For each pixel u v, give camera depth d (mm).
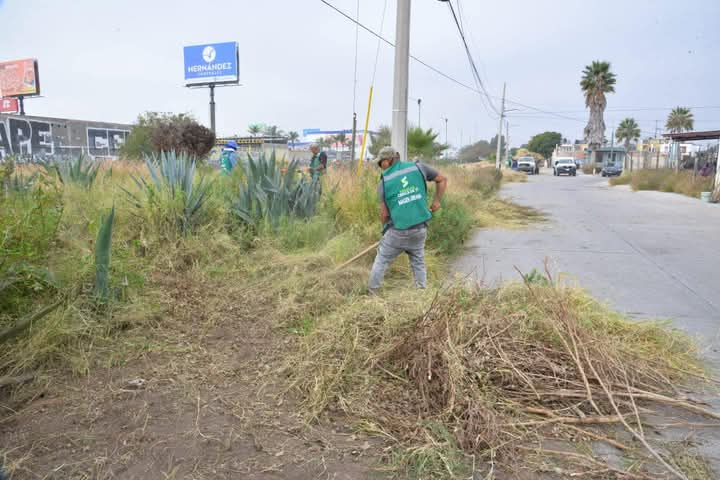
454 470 2469
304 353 3652
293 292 5000
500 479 2432
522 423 2855
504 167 61344
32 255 3889
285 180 7688
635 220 12109
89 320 3830
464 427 2777
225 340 3988
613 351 3566
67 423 2766
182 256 5707
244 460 2514
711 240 9188
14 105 49031
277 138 45719
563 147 88250
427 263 6469
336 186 8383
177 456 2521
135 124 25609
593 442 2770
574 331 3621
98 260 4102
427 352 3348
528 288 4191
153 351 3701
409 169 4980
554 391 3154
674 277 6395
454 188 13852
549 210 14398
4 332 3162
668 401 3150
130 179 7789
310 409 2996
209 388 3221
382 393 3168
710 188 19312
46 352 3416
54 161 8070
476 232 10031
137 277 4562
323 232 6879
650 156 35500
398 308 4004
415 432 2742
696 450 2693
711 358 3869
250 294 4988
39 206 4242
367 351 3553
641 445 2734
